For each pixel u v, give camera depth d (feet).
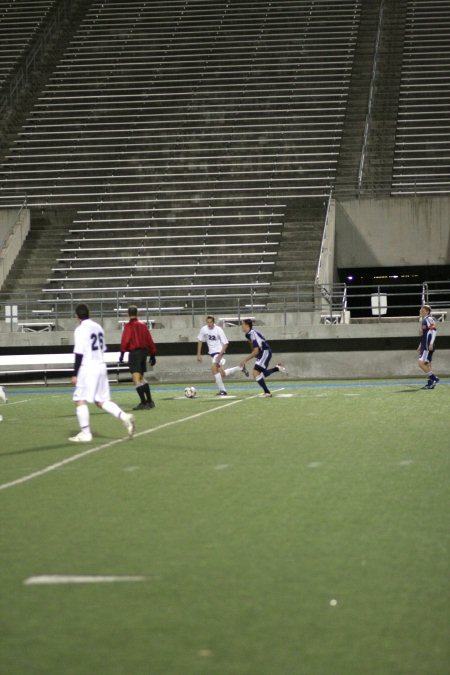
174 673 26.73
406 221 203.21
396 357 162.91
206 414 99.96
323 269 184.96
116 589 34.88
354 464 63.31
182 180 228.63
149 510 49.03
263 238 204.95
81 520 46.85
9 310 171.63
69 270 200.64
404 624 30.58
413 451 69.10
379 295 166.20
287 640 29.30
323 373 164.35
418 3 288.92
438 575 36.01
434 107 246.88
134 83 268.41
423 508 48.37
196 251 204.13
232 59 275.18
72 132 250.37
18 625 31.14
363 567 37.32
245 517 46.91
